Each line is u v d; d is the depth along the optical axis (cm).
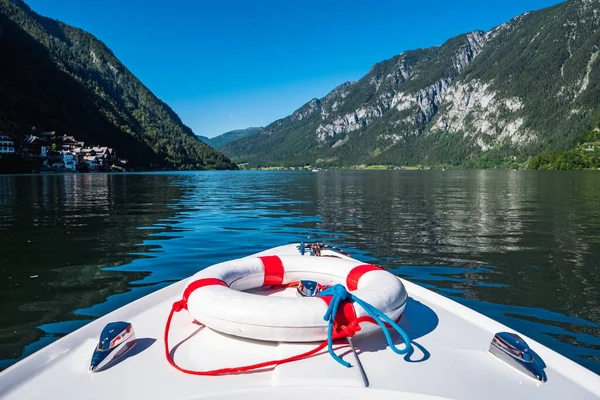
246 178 6288
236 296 218
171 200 2009
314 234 1005
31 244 839
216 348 212
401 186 3669
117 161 11912
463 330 256
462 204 1850
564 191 2870
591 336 421
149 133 18150
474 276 636
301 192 2758
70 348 219
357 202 1952
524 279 621
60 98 13588
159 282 568
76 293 518
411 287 344
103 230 1029
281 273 298
